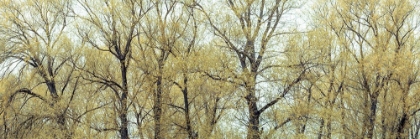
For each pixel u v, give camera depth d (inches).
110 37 832.3
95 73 887.1
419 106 849.5
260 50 804.6
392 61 793.6
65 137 836.0
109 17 824.9
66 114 868.6
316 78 848.3
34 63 880.9
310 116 866.1
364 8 840.9
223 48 805.9
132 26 824.3
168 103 834.8
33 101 924.6
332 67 859.4
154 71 825.5
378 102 855.1
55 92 880.3
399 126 802.8
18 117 893.8
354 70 851.4
